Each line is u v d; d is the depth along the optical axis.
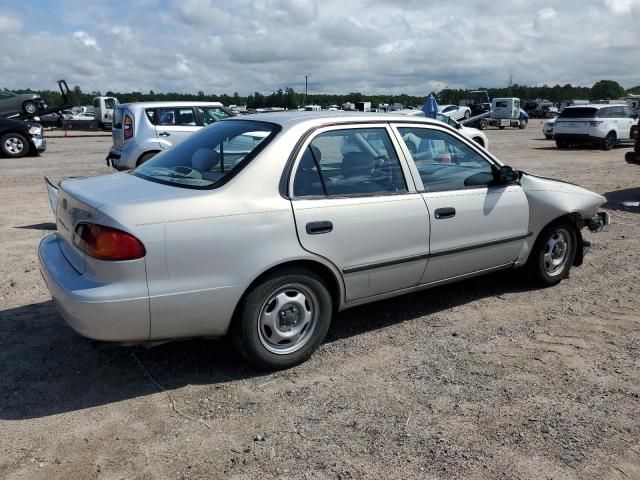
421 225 4.29
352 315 4.81
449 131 4.69
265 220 3.56
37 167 15.38
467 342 4.30
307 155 3.86
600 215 5.67
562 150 21.27
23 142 18.14
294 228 3.66
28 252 6.51
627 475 2.80
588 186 11.92
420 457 2.93
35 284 5.41
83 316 3.21
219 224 3.42
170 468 2.85
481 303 5.09
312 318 3.89
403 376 3.77
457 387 3.63
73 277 3.39
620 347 4.21
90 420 3.25
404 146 4.36
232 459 2.92
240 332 3.62
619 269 6.07
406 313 4.86
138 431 3.15
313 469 2.84
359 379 3.74
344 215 3.88
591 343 4.28
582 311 4.91
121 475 2.79
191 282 3.37
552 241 5.35
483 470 2.83
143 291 3.24
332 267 3.88
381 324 4.63
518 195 5.00
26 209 9.13
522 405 3.42
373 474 2.80
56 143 25.48
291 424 3.22
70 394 3.53
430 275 4.49
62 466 2.85
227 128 4.28
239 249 3.47
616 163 16.62
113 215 3.23
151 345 3.46
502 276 5.82
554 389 3.61
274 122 4.03
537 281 5.40
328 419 3.27
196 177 3.74
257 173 3.64
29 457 2.92
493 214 4.79
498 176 4.87
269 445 3.03
